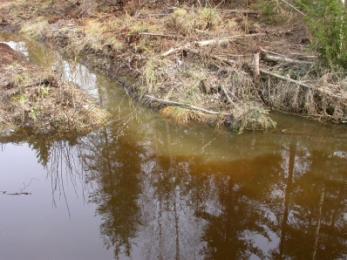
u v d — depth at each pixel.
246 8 13.43
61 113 8.93
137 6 14.95
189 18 12.24
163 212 6.19
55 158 7.74
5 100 9.23
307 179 6.86
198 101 9.04
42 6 18.72
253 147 7.88
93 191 6.73
